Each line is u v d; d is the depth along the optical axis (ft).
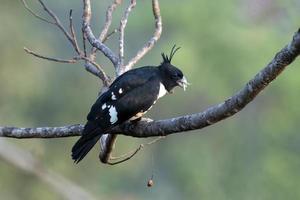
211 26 74.64
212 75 74.54
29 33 59.57
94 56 24.17
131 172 69.56
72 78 64.64
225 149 76.95
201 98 76.07
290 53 16.40
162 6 77.20
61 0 76.79
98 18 77.05
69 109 63.62
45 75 61.41
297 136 71.41
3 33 57.26
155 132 19.70
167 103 76.79
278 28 70.69
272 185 70.64
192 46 74.84
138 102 20.86
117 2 24.86
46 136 21.59
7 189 48.83
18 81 57.52
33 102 60.75
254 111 74.59
